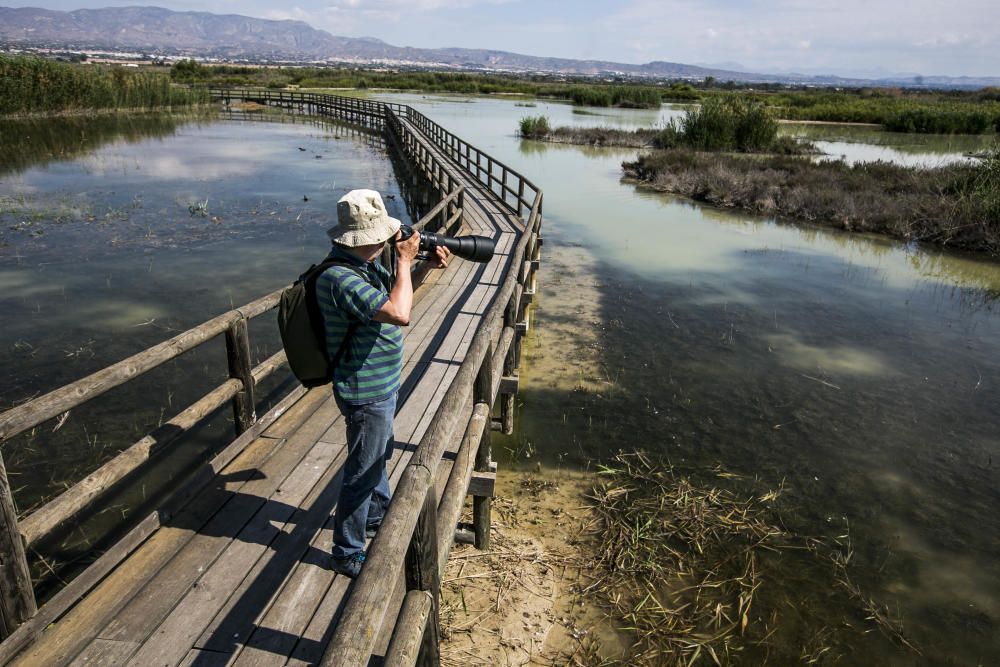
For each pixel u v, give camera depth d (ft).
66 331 25.32
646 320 29.63
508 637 11.74
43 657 7.57
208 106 161.17
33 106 117.91
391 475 12.01
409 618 6.15
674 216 53.26
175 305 28.76
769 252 42.78
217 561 9.46
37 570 13.15
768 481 17.53
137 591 8.76
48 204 50.42
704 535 15.05
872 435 20.11
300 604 8.75
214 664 7.69
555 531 14.98
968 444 19.71
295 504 10.98
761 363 25.29
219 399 11.59
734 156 84.84
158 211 49.21
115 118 125.49
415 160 61.16
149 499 15.53
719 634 12.25
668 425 20.35
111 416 19.19
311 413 14.51
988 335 28.81
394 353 8.41
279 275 33.94
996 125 133.28
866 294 34.42
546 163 81.15
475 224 40.01
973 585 13.98
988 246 44.04
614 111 173.06
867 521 15.99
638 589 13.24
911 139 117.39
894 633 12.53
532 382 23.04
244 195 56.90
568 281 35.19
